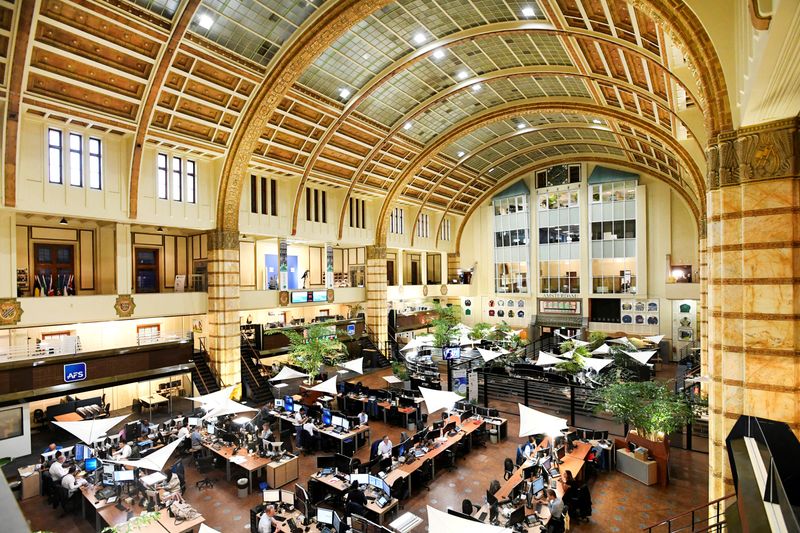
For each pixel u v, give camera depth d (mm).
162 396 21578
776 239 7926
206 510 12562
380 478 11828
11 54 14195
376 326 33438
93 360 18484
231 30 16984
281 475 13828
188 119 19422
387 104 24844
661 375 28484
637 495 13312
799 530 3902
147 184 20016
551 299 38594
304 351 22594
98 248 22641
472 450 16672
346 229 31281
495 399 23469
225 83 18938
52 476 12844
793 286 7828
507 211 41469
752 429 5594
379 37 19328
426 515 12312
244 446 14953
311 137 24391
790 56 5000
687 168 20859
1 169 15617
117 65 16234
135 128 18219
